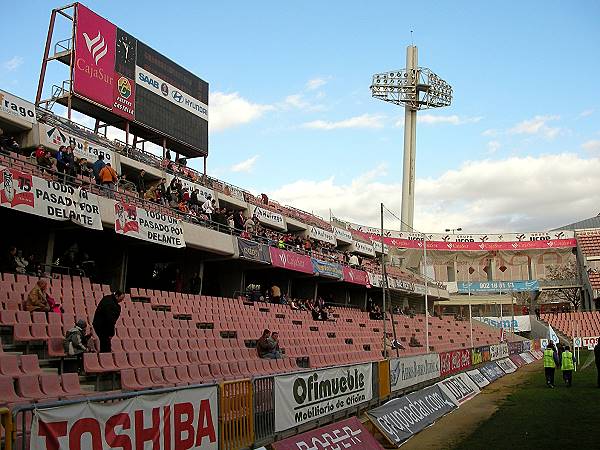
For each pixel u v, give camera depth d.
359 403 13.27
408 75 67.00
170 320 19.03
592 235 67.06
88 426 6.04
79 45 25.05
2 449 5.33
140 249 24.83
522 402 17.95
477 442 12.01
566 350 22.19
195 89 33.19
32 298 13.98
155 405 6.95
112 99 26.69
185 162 32.25
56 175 18.31
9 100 21.44
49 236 18.95
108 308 12.79
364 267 42.09
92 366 12.41
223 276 29.50
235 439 8.43
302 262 32.44
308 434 9.88
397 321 43.22
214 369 15.01
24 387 9.68
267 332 18.80
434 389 16.64
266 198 40.34
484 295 64.56
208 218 26.48
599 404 16.86
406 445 12.11
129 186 23.53
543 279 67.38
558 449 11.02
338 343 28.41
